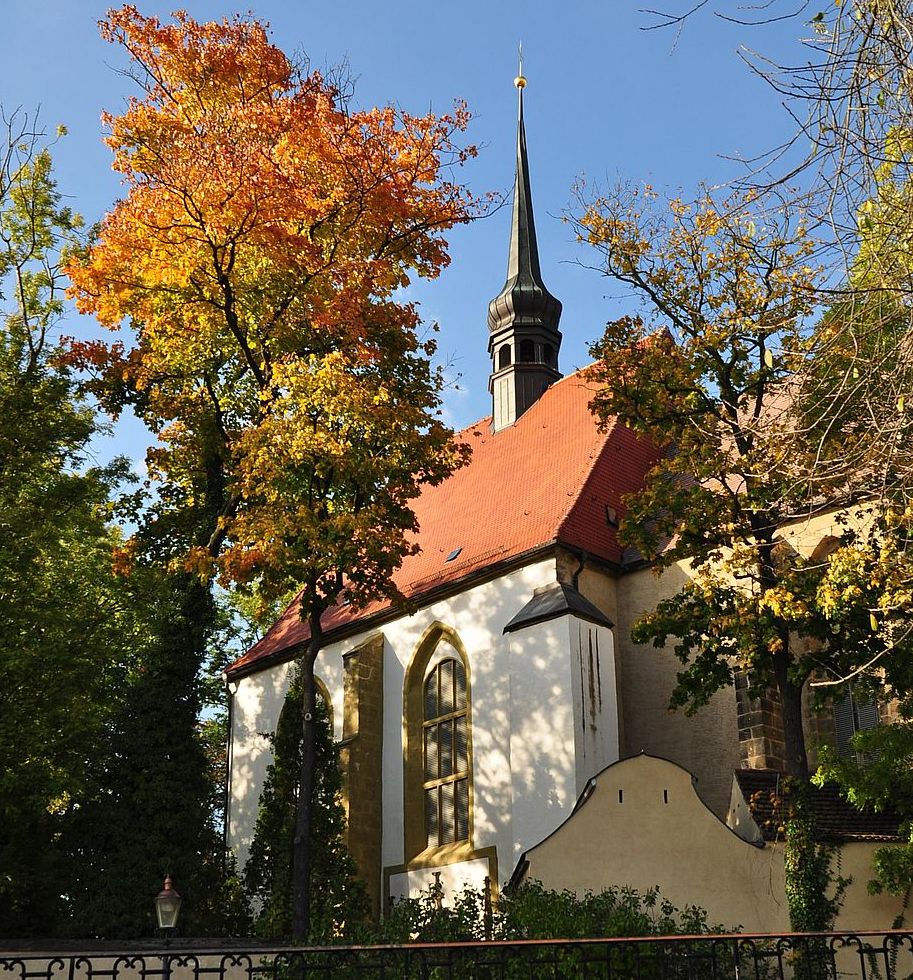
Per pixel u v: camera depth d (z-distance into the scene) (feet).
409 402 77.25
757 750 75.77
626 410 68.23
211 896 80.18
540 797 78.18
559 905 54.34
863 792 57.93
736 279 65.51
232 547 72.02
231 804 115.24
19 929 73.92
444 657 94.73
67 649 75.51
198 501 96.89
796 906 59.26
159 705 81.92
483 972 47.26
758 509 62.28
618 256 67.87
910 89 24.45
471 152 80.84
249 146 76.89
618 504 93.56
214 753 142.10
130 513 95.45
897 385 29.91
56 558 85.25
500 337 119.14
